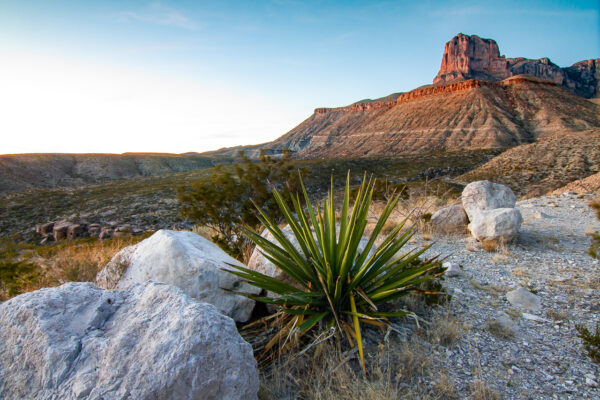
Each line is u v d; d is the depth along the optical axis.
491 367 3.02
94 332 2.22
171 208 44.25
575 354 3.23
